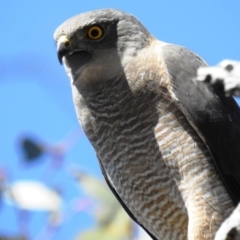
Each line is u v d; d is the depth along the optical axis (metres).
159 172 8.05
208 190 7.86
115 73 8.26
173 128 7.90
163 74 8.00
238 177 8.03
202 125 7.87
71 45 8.43
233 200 7.97
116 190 8.88
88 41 8.41
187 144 7.88
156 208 8.34
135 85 8.07
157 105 7.95
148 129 8.00
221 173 7.91
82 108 8.57
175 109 7.91
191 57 8.36
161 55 8.20
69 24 8.49
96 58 8.37
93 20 8.41
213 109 8.00
